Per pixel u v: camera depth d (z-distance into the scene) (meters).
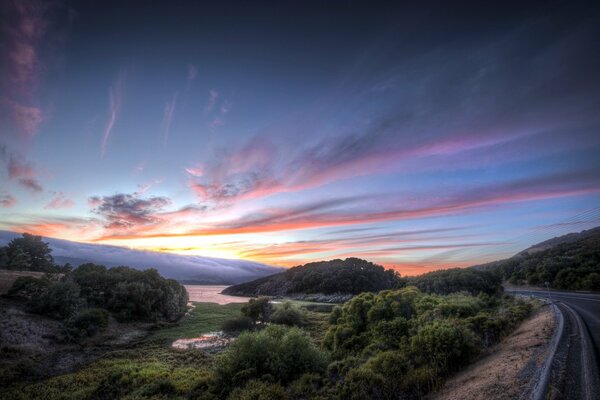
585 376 10.20
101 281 68.38
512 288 74.69
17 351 34.59
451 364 17.34
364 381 16.91
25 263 87.38
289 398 18.53
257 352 24.39
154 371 29.08
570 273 57.91
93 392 24.58
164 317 69.75
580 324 19.02
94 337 45.88
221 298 149.38
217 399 20.59
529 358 13.05
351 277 151.88
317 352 24.75
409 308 32.16
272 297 145.25
